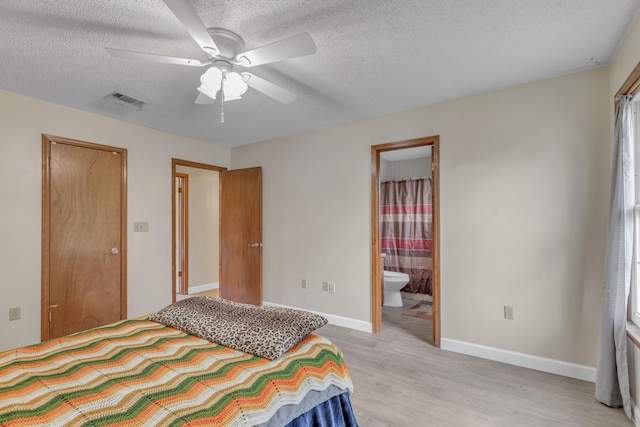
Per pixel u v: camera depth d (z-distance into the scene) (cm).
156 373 130
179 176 505
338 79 248
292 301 398
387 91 271
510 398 209
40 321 284
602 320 204
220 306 204
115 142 338
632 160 196
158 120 343
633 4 162
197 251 532
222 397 116
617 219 196
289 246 402
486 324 270
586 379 231
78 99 284
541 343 248
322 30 183
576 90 237
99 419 100
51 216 292
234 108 310
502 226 264
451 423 184
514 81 253
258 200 422
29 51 203
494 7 164
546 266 247
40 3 157
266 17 171
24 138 277
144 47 198
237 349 154
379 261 339
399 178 523
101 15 167
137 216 356
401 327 351
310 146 384
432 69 232
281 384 131
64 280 300
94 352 150
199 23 142
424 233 481
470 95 280
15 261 271
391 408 199
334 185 364
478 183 275
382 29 183
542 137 249
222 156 457
